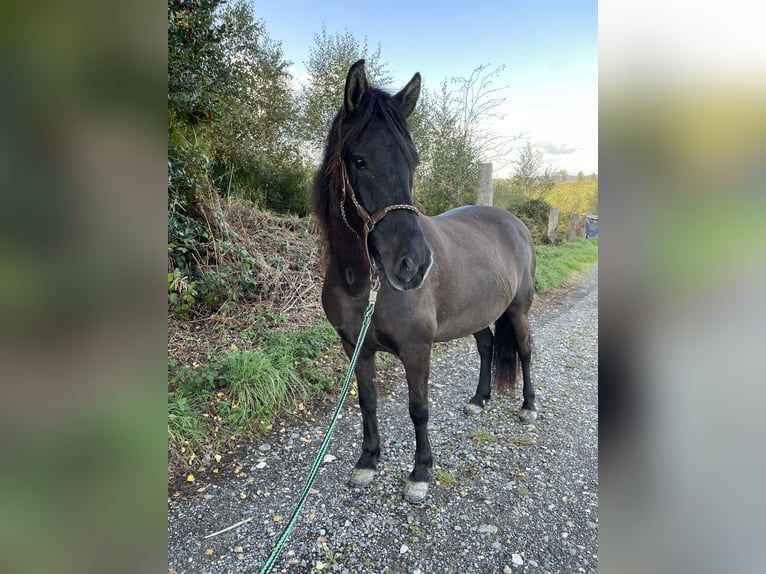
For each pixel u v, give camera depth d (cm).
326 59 874
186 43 374
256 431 275
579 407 328
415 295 198
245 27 666
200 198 420
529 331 309
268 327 396
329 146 189
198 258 410
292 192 790
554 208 1255
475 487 228
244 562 179
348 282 196
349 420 294
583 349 473
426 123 898
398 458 252
